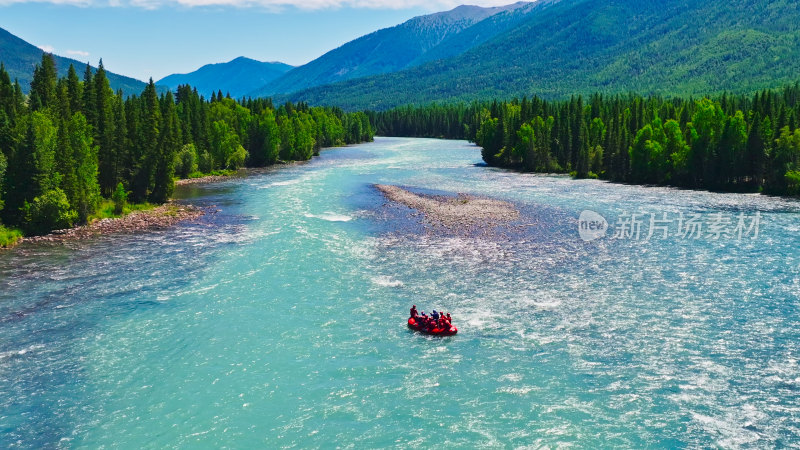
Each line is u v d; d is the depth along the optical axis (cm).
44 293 4703
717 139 10831
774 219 7638
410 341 3847
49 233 6856
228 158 13775
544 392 3216
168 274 5212
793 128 10719
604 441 2777
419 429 2886
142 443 2769
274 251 6003
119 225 7344
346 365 3522
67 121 8031
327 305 4459
